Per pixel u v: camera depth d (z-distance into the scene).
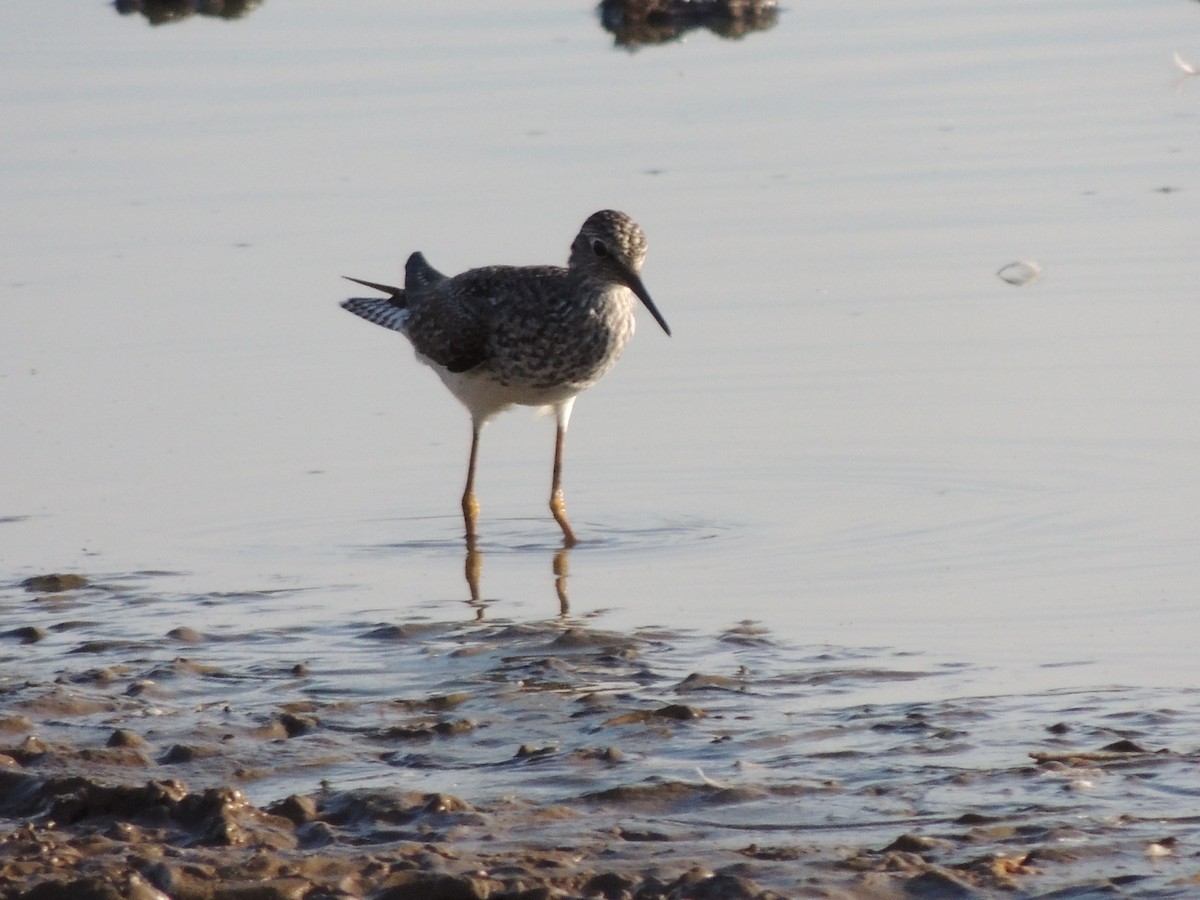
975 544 11.86
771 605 10.91
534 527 13.05
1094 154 20.62
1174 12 27.34
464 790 7.84
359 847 7.19
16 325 16.95
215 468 14.09
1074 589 10.86
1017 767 7.82
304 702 9.21
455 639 10.40
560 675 9.61
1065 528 12.02
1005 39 26.30
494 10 28.98
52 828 7.55
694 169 20.56
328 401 15.55
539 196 19.64
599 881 6.70
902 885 6.64
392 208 19.47
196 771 8.22
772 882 6.67
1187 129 21.42
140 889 6.66
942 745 8.17
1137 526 11.96
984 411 14.38
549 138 21.84
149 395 15.51
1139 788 7.50
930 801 7.48
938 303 16.66
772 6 28.52
